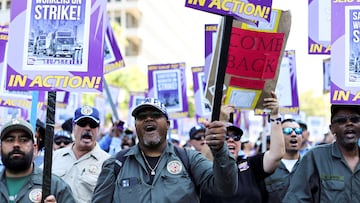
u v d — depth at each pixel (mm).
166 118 5621
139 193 5340
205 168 5434
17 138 5484
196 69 13125
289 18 6758
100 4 5574
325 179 6062
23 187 5504
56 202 5328
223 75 5203
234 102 6699
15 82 5484
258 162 6352
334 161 6094
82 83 5484
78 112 7551
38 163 8281
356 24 6273
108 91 13305
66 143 9562
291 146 8141
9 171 5574
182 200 5309
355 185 5961
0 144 5742
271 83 6707
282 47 6758
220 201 6254
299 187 6176
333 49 6301
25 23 5535
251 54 6688
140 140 5539
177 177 5398
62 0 5555
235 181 5141
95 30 5539
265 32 6691
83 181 7332
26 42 5520
